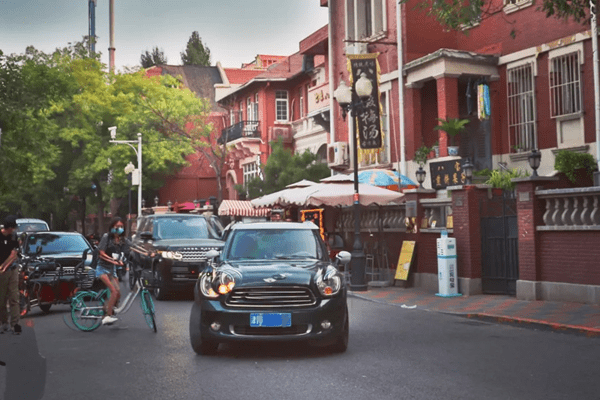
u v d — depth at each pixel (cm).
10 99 2245
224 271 923
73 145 5250
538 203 1473
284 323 877
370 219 2111
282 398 675
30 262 1517
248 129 4450
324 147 3819
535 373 778
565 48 1978
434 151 2322
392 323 1220
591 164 1838
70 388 741
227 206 3164
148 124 5416
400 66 2386
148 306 1158
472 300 1536
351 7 2748
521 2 2134
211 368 833
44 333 1171
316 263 981
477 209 1664
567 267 1405
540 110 2072
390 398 667
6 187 2266
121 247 1216
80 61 5228
